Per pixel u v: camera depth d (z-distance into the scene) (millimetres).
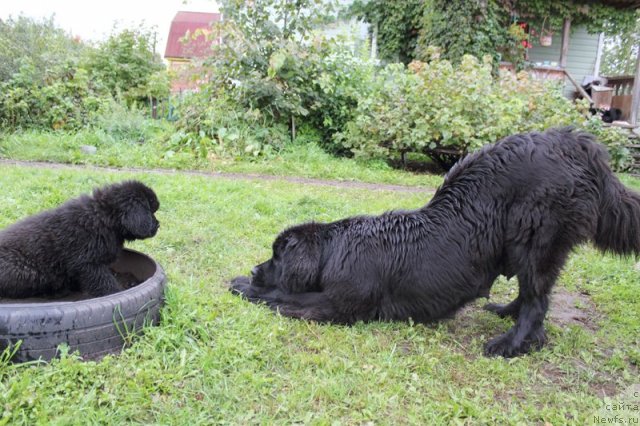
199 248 4508
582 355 3105
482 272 3172
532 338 3105
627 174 11047
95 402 2240
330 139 11344
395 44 16625
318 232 3525
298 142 10852
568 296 4164
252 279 3680
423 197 7289
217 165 8992
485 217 3078
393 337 3180
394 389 2561
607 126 11609
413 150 10398
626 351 3236
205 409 2291
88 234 3203
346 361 2785
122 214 3328
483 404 2539
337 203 6438
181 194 6172
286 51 10320
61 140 10211
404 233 3273
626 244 3170
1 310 2385
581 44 18000
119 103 12859
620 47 31578
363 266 3273
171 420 2174
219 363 2615
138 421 2184
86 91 12344
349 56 11570
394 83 10516
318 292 3445
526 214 2934
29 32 20641
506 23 16188
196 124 10109
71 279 3305
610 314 3799
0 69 12281
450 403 2488
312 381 2566
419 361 2867
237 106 10500
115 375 2426
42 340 2426
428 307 3256
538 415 2480
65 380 2338
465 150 9852
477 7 14000
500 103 9859
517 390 2717
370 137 10273
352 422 2305
